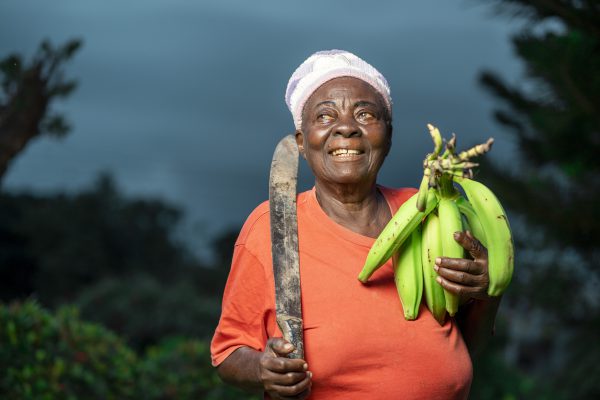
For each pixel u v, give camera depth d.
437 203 2.36
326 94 2.47
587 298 9.52
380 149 2.46
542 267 9.41
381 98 2.51
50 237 27.19
